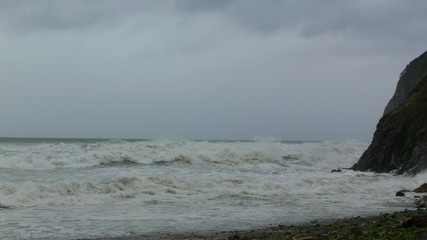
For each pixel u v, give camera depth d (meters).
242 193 23.69
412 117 37.84
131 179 23.27
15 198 18.58
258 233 13.38
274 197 22.86
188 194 22.50
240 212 18.16
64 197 19.48
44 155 33.47
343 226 14.05
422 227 12.11
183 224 15.34
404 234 11.05
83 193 20.48
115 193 20.92
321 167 45.66
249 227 15.00
